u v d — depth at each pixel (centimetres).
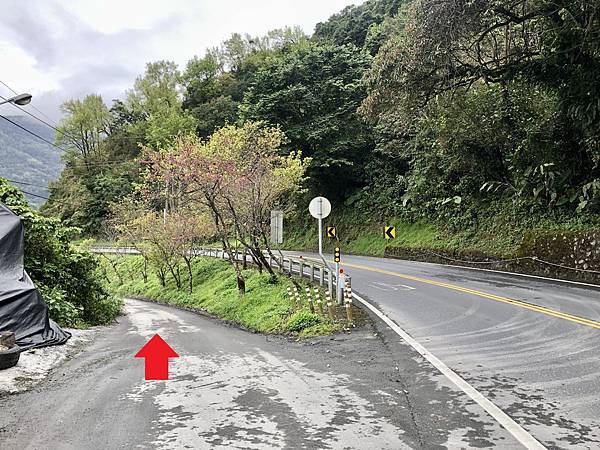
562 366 748
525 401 609
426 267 2541
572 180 2200
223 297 2284
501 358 808
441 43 1680
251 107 3900
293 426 557
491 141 2506
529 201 2525
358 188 4109
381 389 683
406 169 3891
